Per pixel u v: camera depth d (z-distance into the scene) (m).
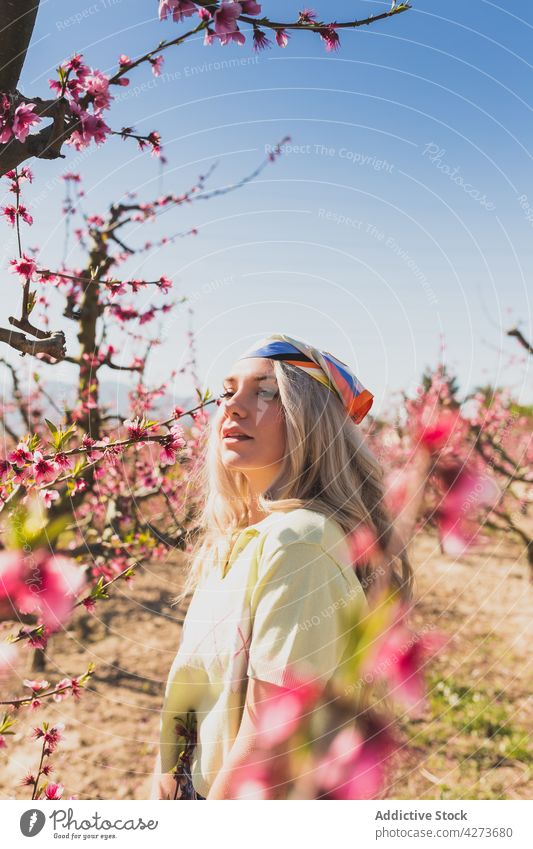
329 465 1.21
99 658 4.36
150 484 3.45
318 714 1.04
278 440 1.24
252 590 1.16
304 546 1.09
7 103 1.14
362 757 1.06
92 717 3.71
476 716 3.63
